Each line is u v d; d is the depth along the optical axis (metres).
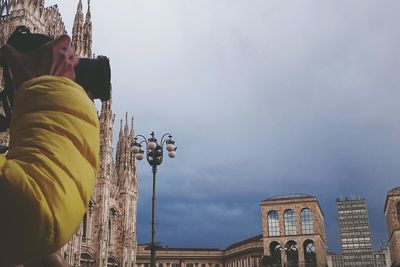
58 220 1.45
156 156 27.55
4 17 53.66
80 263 56.84
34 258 1.47
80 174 1.57
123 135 78.31
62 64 1.87
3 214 1.38
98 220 63.03
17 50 1.96
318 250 94.88
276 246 98.50
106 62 2.08
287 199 99.56
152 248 26.03
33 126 1.61
